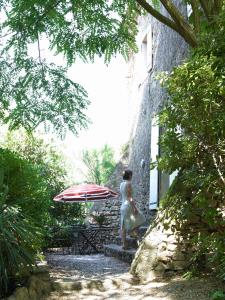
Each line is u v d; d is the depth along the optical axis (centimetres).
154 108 1105
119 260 841
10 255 453
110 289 532
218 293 430
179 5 933
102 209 1467
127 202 844
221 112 425
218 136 441
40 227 570
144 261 575
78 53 712
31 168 580
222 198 477
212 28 387
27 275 501
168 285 516
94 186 1163
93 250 1185
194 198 478
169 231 580
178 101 454
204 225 573
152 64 1163
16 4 643
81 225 1257
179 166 489
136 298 476
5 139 1437
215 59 355
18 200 509
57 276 609
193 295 460
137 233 869
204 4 567
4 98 655
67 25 691
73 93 660
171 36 981
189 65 426
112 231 1284
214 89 412
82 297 495
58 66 661
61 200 1188
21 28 654
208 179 437
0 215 462
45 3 649
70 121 660
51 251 1185
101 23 705
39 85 650
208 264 550
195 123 446
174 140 476
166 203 573
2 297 445
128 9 733
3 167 540
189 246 573
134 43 755
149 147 1147
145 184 1162
